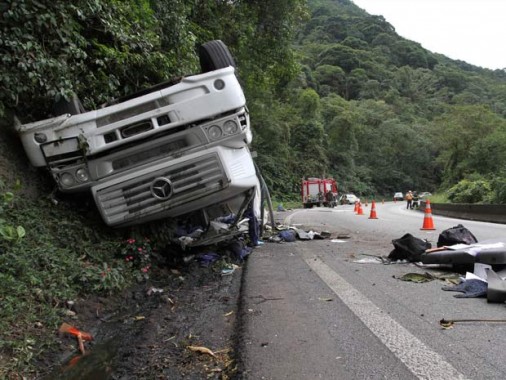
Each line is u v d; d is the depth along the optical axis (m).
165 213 5.36
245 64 18.38
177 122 5.10
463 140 51.34
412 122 97.69
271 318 3.87
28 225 4.62
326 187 42.59
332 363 2.91
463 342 3.23
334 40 135.62
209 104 5.17
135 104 5.07
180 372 2.87
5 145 5.25
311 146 60.12
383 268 6.10
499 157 47.28
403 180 85.50
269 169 48.25
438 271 5.81
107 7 6.53
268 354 3.08
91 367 2.98
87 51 6.73
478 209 19.48
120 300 4.48
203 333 3.58
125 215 5.16
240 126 5.32
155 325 3.78
